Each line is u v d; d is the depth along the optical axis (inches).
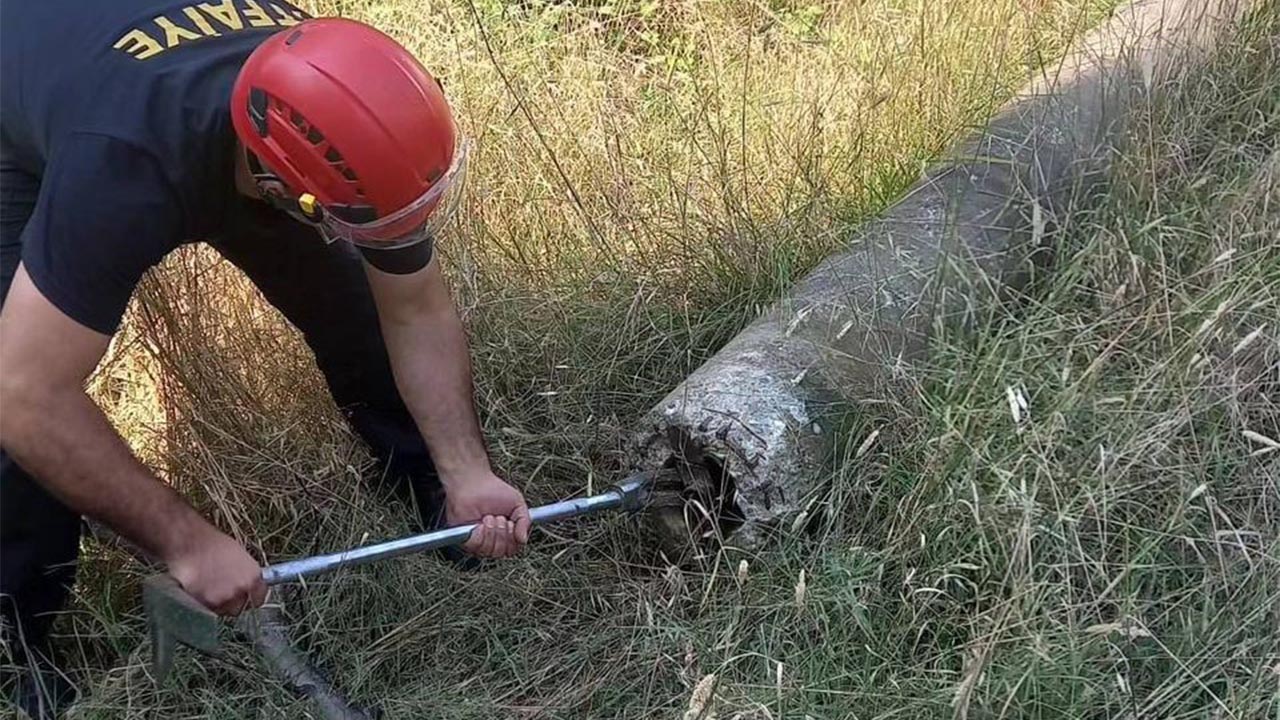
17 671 82.4
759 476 87.9
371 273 80.0
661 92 141.3
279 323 106.0
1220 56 123.3
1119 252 95.1
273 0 79.5
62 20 71.2
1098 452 81.7
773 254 114.2
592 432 106.6
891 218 107.9
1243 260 95.0
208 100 69.5
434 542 84.7
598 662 89.6
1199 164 111.1
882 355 92.4
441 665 90.5
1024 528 75.0
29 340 66.6
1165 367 84.7
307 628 92.1
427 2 144.5
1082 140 112.3
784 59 147.7
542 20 148.8
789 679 81.4
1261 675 73.8
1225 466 85.4
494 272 116.8
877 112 132.6
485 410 108.5
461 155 73.8
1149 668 78.4
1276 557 79.1
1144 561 80.9
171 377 98.5
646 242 121.6
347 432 102.1
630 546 97.5
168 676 83.7
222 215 77.1
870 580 84.4
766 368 91.5
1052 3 147.3
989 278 96.1
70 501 70.6
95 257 66.7
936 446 85.7
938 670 78.7
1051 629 77.4
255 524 96.8
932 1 147.7
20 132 73.7
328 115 67.1
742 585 85.0
